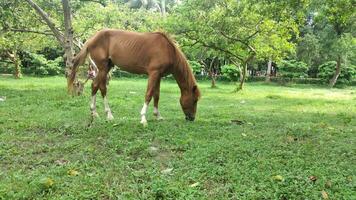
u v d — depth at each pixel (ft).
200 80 126.00
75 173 16.94
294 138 24.64
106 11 75.87
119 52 28.22
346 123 33.35
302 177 16.48
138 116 34.35
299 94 78.33
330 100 62.54
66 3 51.52
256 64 129.80
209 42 69.87
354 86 123.13
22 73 118.32
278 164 18.35
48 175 16.55
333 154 20.49
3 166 18.15
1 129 25.72
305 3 41.75
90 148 21.01
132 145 21.50
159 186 14.80
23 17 59.52
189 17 67.21
